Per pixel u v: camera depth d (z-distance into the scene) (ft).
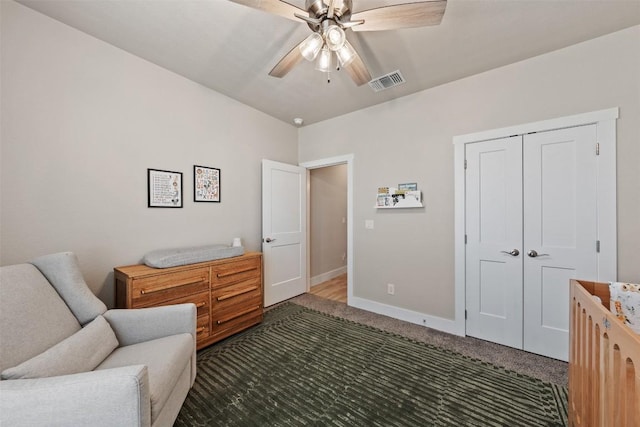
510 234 7.30
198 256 7.18
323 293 12.46
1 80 5.16
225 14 5.53
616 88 5.96
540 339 6.89
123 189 6.90
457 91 8.13
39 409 2.71
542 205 6.86
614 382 2.89
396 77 7.95
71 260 4.91
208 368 6.30
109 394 2.84
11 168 5.28
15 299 3.80
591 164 6.25
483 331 7.75
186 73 7.95
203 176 8.74
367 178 10.27
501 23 5.66
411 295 9.12
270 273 10.71
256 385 5.67
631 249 5.84
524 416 4.76
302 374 6.06
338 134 11.19
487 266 7.68
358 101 9.73
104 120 6.55
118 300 6.46
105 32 6.15
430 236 8.71
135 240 7.14
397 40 6.22
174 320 5.01
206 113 8.80
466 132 7.97
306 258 12.52
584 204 6.34
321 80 8.23
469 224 7.95
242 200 10.03
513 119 7.22
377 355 6.86
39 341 3.75
